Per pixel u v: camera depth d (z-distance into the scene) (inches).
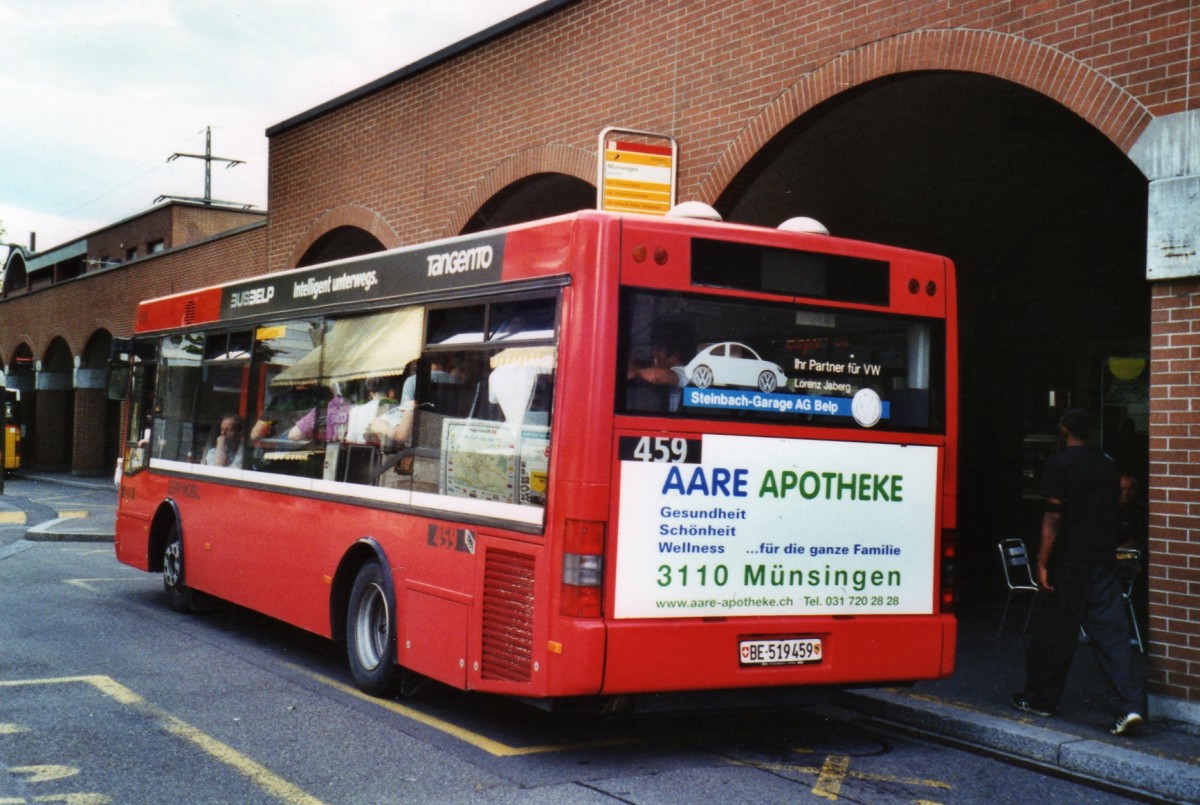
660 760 245.6
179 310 437.4
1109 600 271.3
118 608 429.7
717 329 239.8
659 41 437.7
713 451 237.0
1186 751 252.4
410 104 588.7
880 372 258.5
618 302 230.4
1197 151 271.9
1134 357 438.0
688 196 423.2
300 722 265.4
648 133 409.7
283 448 346.9
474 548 251.9
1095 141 398.3
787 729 283.3
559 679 223.5
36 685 293.4
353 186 636.1
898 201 446.6
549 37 494.3
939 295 266.7
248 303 380.8
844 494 251.9
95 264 1558.8
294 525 335.3
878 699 298.8
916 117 378.0
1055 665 281.4
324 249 693.9
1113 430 444.8
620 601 226.5
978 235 478.6
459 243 271.4
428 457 273.4
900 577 258.7
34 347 1524.4
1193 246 270.2
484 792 215.0
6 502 1000.2
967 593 497.7
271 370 359.9
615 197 405.7
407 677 289.4
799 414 247.6
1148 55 284.2
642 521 229.1
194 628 391.9
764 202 442.9
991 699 300.5
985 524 495.8
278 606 341.7
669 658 229.1
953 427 267.1
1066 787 239.9
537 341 239.8
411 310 287.7
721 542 237.1
